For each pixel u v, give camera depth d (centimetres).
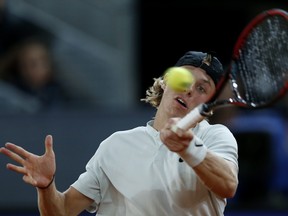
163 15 3619
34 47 2941
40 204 1390
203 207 1348
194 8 3625
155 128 1406
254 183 2575
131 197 1370
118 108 2914
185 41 3619
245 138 2566
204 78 1352
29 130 2562
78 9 3186
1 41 2934
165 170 1355
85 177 1430
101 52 3141
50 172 1345
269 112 2830
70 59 3041
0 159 2527
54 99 2919
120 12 3247
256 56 1312
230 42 3625
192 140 1200
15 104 2830
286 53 1291
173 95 1352
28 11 3042
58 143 2553
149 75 3572
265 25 1304
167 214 1352
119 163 1391
